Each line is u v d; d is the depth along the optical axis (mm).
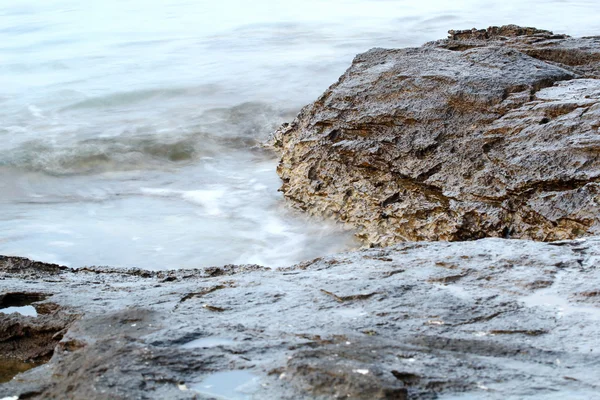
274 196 11594
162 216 10938
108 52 24094
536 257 5301
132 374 3412
